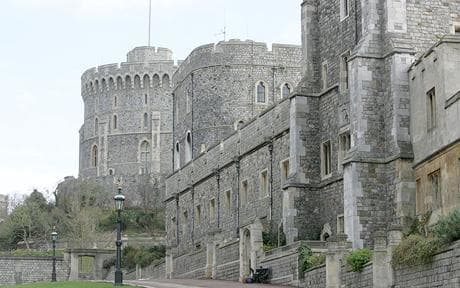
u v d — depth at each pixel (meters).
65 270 91.38
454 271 25.12
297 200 45.38
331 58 45.12
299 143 45.81
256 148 54.78
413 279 27.94
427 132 35.97
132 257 83.06
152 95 134.25
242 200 57.44
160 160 132.38
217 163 63.06
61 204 121.00
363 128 39.41
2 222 120.50
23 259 91.38
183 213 72.12
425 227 33.59
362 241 38.59
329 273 34.72
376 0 40.31
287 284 40.62
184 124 82.38
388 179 38.94
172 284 44.00
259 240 45.59
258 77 79.19
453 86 33.88
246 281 43.78
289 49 80.12
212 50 79.62
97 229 111.31
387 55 39.41
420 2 40.12
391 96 38.91
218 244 52.31
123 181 128.88
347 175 39.44
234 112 78.38
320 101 46.22
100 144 136.25
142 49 142.12
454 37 34.12
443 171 33.91
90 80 138.75
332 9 45.22
